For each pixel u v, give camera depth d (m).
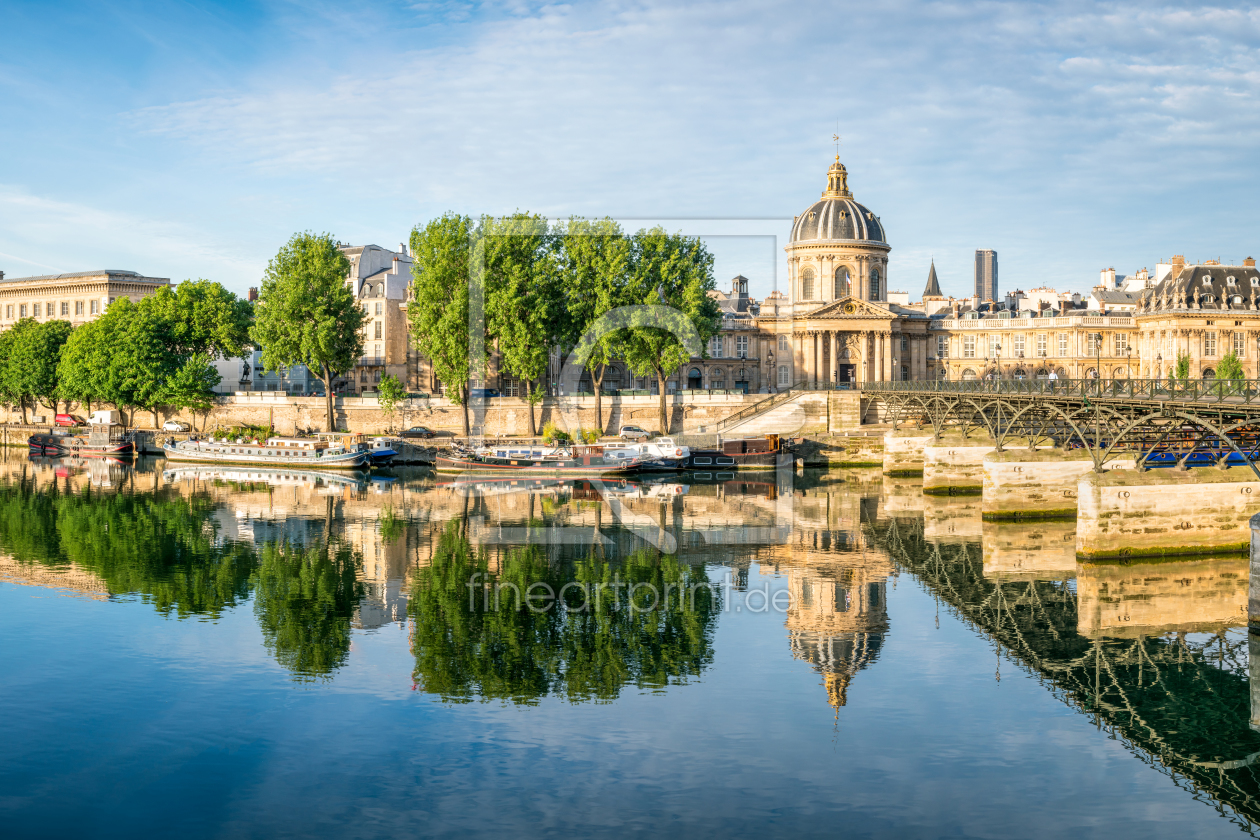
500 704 22.09
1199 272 99.56
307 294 77.00
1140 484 34.50
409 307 70.38
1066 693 23.06
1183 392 34.31
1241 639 27.11
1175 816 17.38
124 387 83.44
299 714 21.58
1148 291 105.06
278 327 77.81
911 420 71.06
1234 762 19.50
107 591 32.03
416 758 19.44
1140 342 102.94
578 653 25.53
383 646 26.17
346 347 79.31
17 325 102.94
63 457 83.75
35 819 17.25
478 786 18.34
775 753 19.69
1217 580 32.50
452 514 47.94
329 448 71.94
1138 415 37.66
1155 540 34.75
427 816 17.28
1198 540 34.97
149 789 18.30
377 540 40.78
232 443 76.50
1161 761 19.55
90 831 16.89
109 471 71.25
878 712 21.72
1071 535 41.91
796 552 38.31
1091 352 102.62
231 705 22.08
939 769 19.05
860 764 19.22
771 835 16.64
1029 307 113.44
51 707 21.98
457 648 25.94
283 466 73.25
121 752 19.80
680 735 20.47
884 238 103.56
